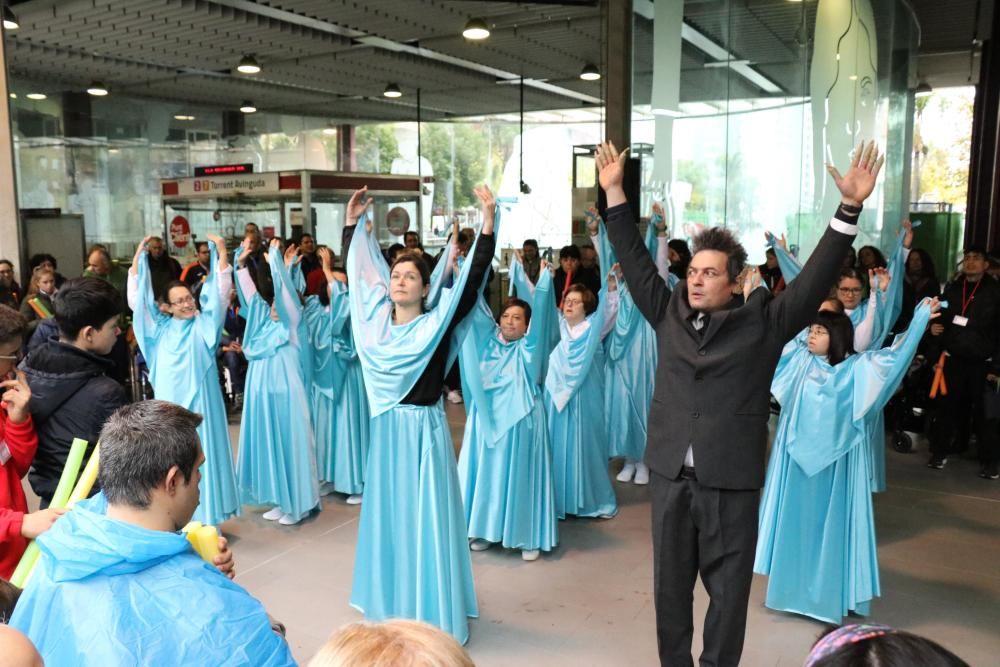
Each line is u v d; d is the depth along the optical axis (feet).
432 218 46.75
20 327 6.08
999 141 25.07
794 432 10.18
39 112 41.55
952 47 37.50
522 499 12.35
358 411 15.38
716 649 7.93
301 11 27.32
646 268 8.31
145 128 46.09
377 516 9.78
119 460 4.20
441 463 9.60
